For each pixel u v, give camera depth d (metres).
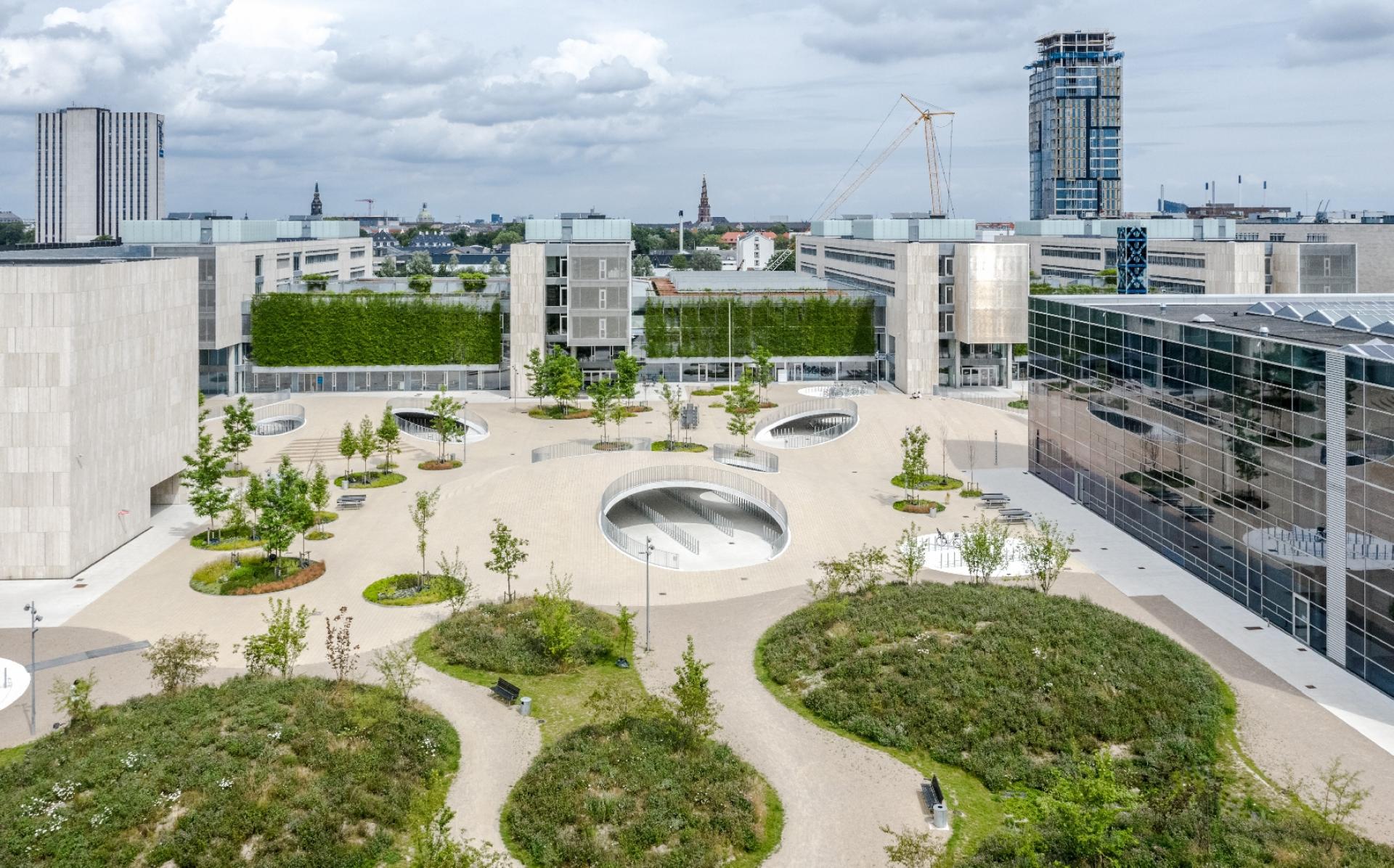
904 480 95.12
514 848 41.22
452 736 49.91
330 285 159.12
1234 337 67.62
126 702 51.41
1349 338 67.88
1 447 70.69
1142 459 81.25
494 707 53.38
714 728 49.50
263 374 146.12
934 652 56.56
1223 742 48.84
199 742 46.34
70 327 70.69
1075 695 51.75
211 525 81.69
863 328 156.88
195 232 165.50
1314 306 87.19
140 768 44.22
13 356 70.25
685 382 154.00
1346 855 39.38
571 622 60.12
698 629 64.25
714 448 106.62
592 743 48.59
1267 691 54.41
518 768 47.34
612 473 88.56
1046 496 95.44
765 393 144.62
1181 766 46.19
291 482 75.62
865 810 44.12
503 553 68.88
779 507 84.88
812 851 41.31
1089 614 61.78
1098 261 199.50
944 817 42.53
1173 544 76.75
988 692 52.62
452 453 112.00
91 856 38.69
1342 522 57.22
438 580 70.88
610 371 147.38
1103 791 39.59
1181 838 40.69
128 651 59.81
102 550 76.50
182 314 90.69
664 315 153.12
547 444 116.00
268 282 157.12
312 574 72.62
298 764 45.22
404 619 65.00
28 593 69.38
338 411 129.38
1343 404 56.78
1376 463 54.34
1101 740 48.91
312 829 40.72
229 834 40.16
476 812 43.75
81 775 43.34
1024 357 152.25
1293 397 61.34
